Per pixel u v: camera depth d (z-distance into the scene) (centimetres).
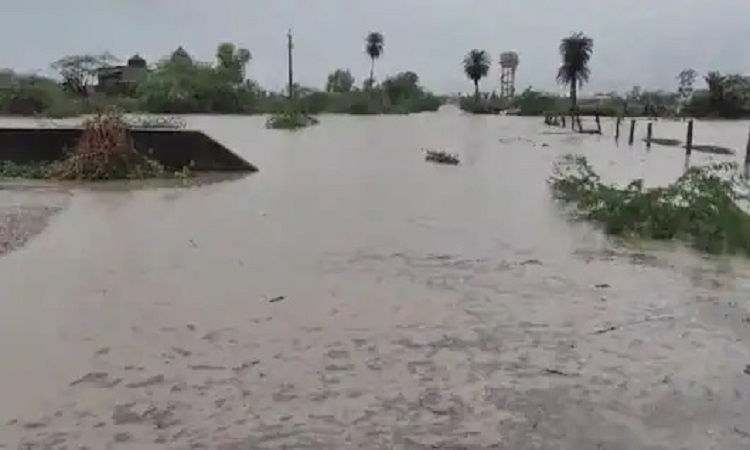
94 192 1669
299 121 5072
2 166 1980
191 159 2088
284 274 931
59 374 608
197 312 770
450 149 3216
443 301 830
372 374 619
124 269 941
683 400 578
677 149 3394
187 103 6469
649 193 1309
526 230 1262
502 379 614
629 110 7512
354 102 8250
